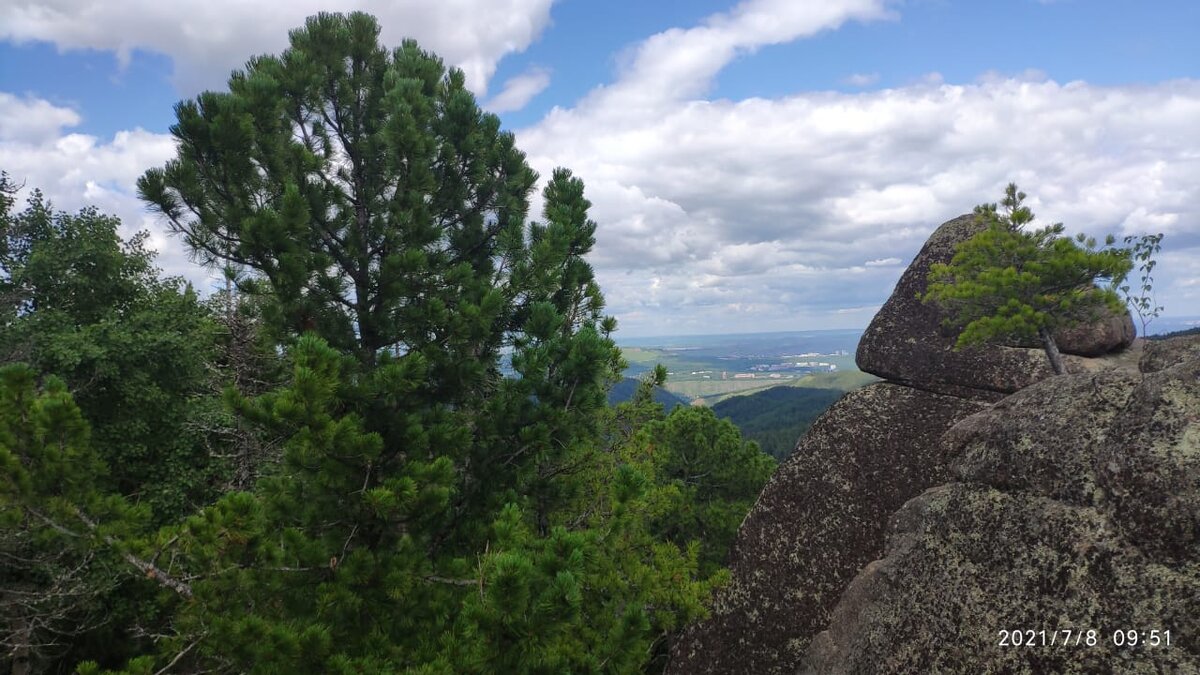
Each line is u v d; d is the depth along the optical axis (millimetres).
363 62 10586
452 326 8656
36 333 16719
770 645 12117
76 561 12891
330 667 6078
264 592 6984
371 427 8023
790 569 12414
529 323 9367
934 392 12617
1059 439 6434
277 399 6484
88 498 6996
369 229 9719
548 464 10797
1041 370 11609
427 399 9305
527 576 5598
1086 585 5516
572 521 11641
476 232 11203
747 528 13266
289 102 9688
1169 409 5652
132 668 6461
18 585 13406
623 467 7930
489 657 6000
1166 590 5016
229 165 8320
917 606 7000
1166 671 4703
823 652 9188
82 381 16297
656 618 10016
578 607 5664
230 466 16609
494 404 9352
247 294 9789
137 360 17531
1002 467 6895
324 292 9164
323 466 6738
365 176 10172
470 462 9523
